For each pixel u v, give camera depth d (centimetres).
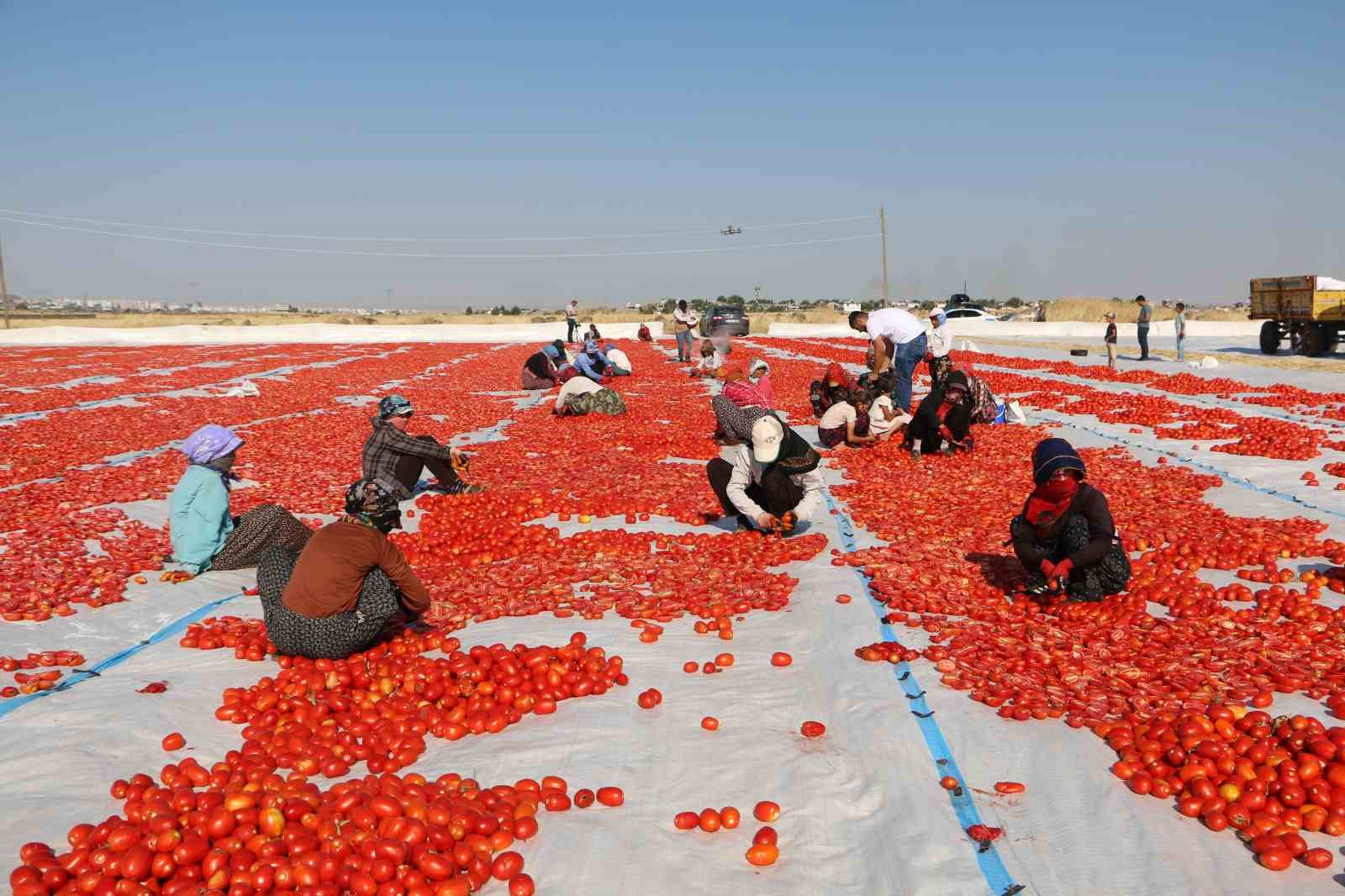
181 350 4734
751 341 4962
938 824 421
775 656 618
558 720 540
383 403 1160
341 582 616
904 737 501
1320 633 629
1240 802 419
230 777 471
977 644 620
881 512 1030
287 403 2355
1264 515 1021
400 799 424
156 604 767
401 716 543
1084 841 408
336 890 379
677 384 2678
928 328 1734
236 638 675
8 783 467
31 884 371
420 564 917
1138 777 448
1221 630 641
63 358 3988
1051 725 511
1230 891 372
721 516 1036
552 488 1200
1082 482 727
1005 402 2073
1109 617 665
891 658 604
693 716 545
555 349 2686
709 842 423
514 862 398
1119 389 2331
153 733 528
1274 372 2586
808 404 2069
